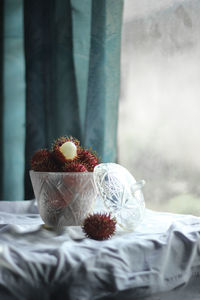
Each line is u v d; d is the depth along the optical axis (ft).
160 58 3.48
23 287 1.57
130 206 2.09
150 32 3.56
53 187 2.08
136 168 3.70
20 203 2.89
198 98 3.19
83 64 4.00
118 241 1.85
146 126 3.61
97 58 3.78
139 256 1.78
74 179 2.08
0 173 5.06
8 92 5.06
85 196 2.12
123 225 2.09
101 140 3.77
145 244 1.82
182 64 3.30
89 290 1.61
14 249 1.65
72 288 1.59
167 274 1.82
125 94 3.79
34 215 2.64
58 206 2.10
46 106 4.48
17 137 5.04
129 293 1.68
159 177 3.50
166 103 3.44
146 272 1.74
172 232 1.91
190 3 3.22
